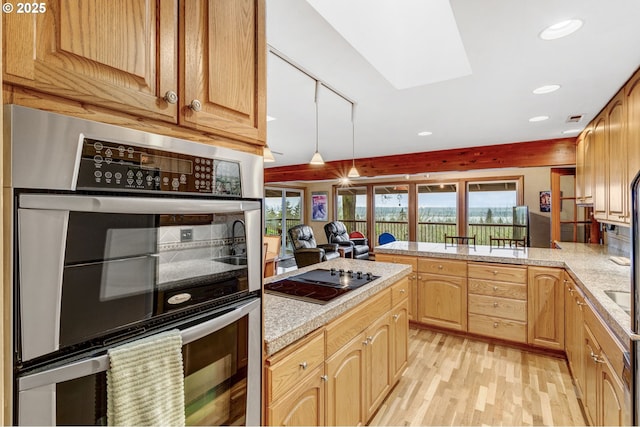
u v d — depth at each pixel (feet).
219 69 3.18
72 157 2.07
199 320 2.93
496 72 6.50
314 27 5.06
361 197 28.99
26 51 1.91
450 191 24.63
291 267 24.70
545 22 4.64
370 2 5.41
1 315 1.71
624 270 8.04
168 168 2.68
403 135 12.40
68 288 2.06
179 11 2.82
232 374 3.31
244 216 3.44
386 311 7.07
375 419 6.73
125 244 2.40
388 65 6.81
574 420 6.70
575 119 9.95
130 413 2.30
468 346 10.37
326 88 7.51
